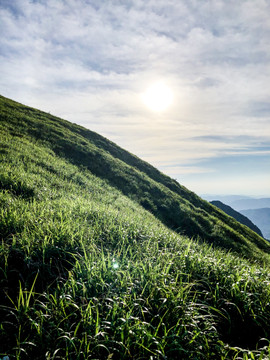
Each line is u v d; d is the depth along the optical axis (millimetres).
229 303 3973
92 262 4371
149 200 20156
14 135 19109
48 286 3756
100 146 29797
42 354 2863
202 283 4746
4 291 3730
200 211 23906
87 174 17891
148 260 5105
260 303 4047
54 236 5004
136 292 3992
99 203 11539
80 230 5750
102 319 3367
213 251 7012
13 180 9266
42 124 26062
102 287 3842
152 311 3732
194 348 3133
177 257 5426
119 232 6320
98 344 2883
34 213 6168
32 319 3195
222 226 22172
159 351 2840
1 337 3016
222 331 3783
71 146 23094
